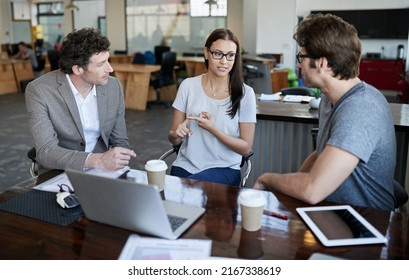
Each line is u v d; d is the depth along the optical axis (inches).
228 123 85.5
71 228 48.9
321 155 53.2
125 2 452.8
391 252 43.3
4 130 226.1
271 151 122.3
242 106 85.4
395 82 387.2
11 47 473.7
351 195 57.1
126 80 296.4
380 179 56.5
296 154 119.6
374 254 42.9
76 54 72.3
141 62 349.7
